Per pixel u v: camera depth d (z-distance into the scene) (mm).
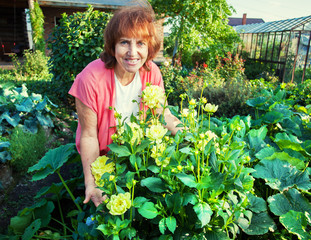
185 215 1332
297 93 5172
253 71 12469
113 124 1690
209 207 1123
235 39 11055
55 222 2232
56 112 5027
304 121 2646
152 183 1237
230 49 11102
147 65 1685
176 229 1294
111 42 1485
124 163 1318
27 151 3270
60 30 5371
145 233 1387
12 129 3588
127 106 1734
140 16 1400
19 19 14664
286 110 2828
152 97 1360
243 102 4094
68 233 2117
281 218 1470
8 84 4453
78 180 2340
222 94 4535
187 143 1604
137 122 1533
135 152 1270
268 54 12602
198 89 4941
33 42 10727
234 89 4461
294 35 10781
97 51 5145
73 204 2438
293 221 1455
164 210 1187
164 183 1265
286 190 1672
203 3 8875
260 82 5344
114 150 1251
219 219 1285
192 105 1420
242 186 1263
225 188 1217
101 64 1635
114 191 1265
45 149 3754
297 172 1738
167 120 1717
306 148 2066
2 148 2986
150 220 1335
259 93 4324
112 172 1344
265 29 13188
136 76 1701
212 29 9570
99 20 5277
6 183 2789
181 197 1162
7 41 14633
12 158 2957
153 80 1775
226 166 1396
